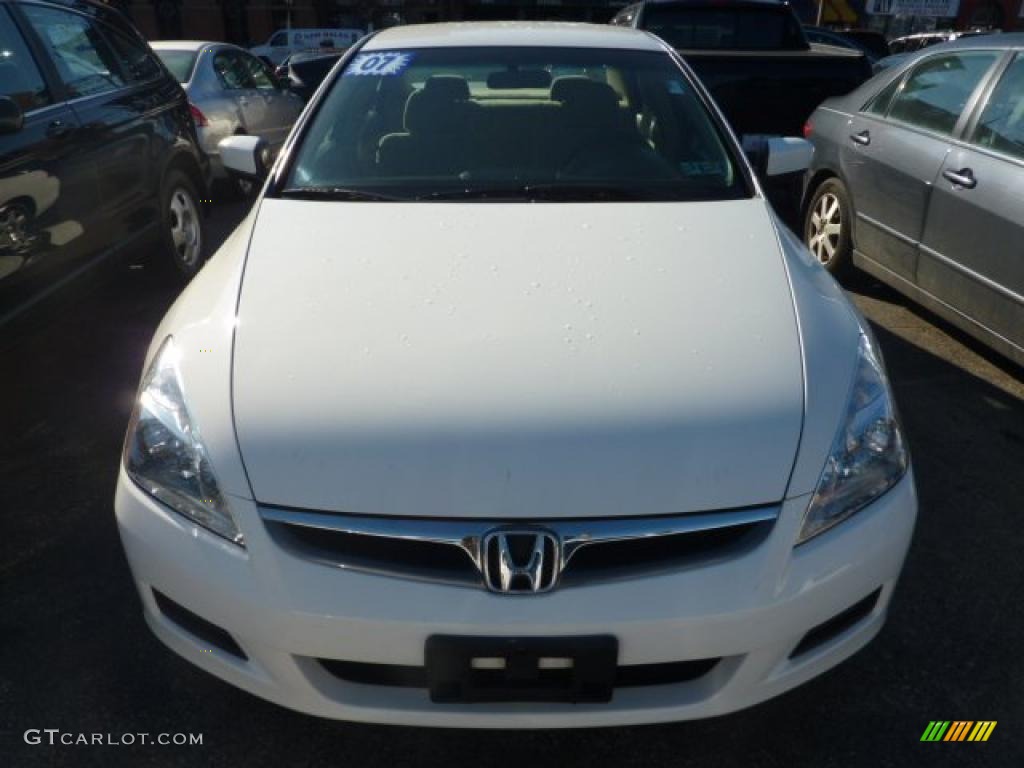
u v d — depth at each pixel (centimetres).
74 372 379
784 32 696
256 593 162
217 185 690
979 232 351
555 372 177
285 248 219
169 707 206
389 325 189
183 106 478
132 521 176
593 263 212
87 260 363
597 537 159
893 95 435
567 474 162
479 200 246
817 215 494
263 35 2920
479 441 165
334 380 176
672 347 184
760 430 169
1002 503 285
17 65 334
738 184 259
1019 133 343
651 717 168
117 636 227
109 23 430
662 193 252
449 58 302
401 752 196
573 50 306
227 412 173
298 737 199
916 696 210
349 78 296
